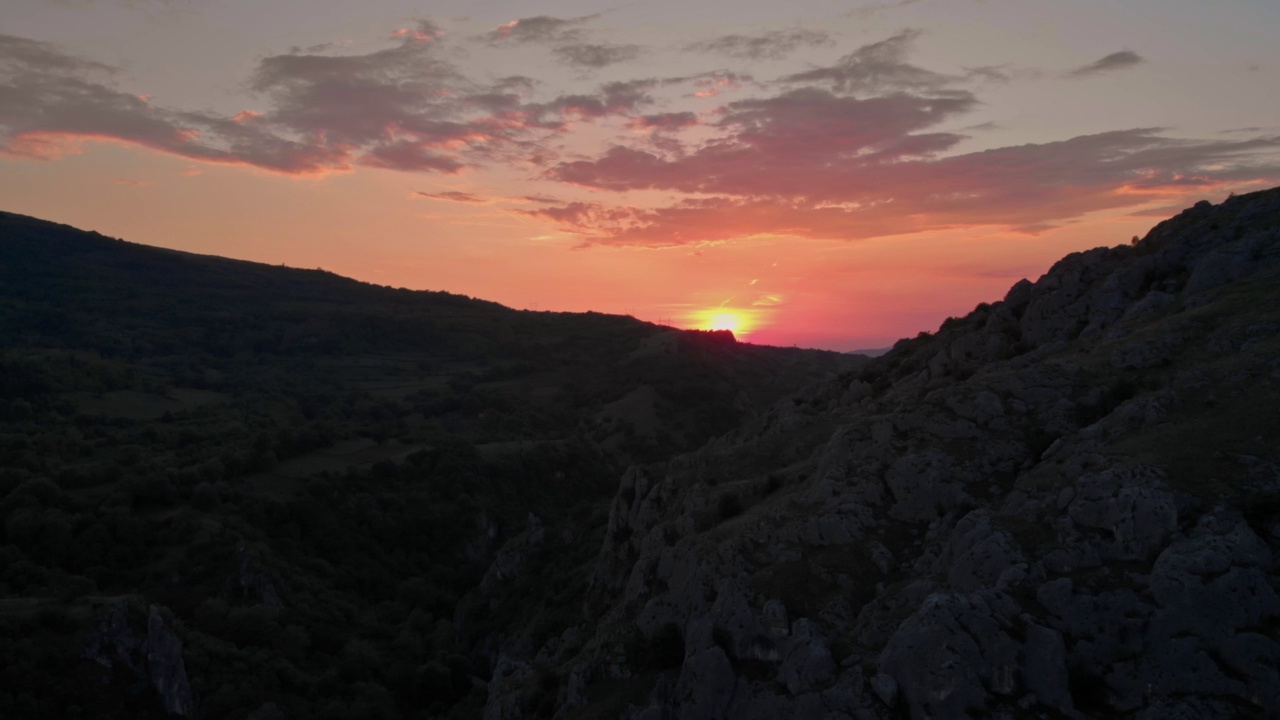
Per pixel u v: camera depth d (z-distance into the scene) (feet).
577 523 295.28
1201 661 83.35
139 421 464.65
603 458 486.79
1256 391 113.09
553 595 234.79
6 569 248.73
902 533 129.29
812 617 116.98
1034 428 135.33
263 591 264.72
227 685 219.20
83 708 202.59
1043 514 109.60
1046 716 87.51
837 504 136.05
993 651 91.76
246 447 382.22
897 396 191.31
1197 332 137.18
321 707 222.48
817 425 201.57
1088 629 91.09
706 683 114.62
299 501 330.13
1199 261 154.51
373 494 362.53
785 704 104.47
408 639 264.11
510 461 420.36
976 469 130.93
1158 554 95.40
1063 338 170.60
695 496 171.22
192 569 267.39
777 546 134.10
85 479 310.45
